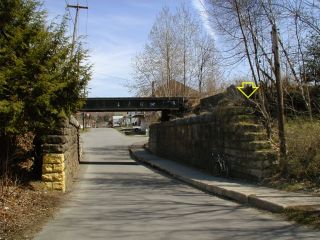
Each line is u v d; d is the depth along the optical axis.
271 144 16.03
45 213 10.62
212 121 20.84
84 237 8.29
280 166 14.66
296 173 13.94
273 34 15.11
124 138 71.69
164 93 45.72
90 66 13.72
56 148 13.92
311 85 19.80
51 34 12.62
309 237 7.91
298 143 14.67
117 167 27.62
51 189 13.78
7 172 12.14
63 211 11.18
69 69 13.01
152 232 8.60
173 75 46.00
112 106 35.78
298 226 8.87
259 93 18.69
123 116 159.88
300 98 19.66
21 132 12.14
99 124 176.75
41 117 12.26
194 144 24.75
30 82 11.66
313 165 13.66
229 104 19.36
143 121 87.62
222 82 43.75
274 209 10.61
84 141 64.19
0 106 10.79
